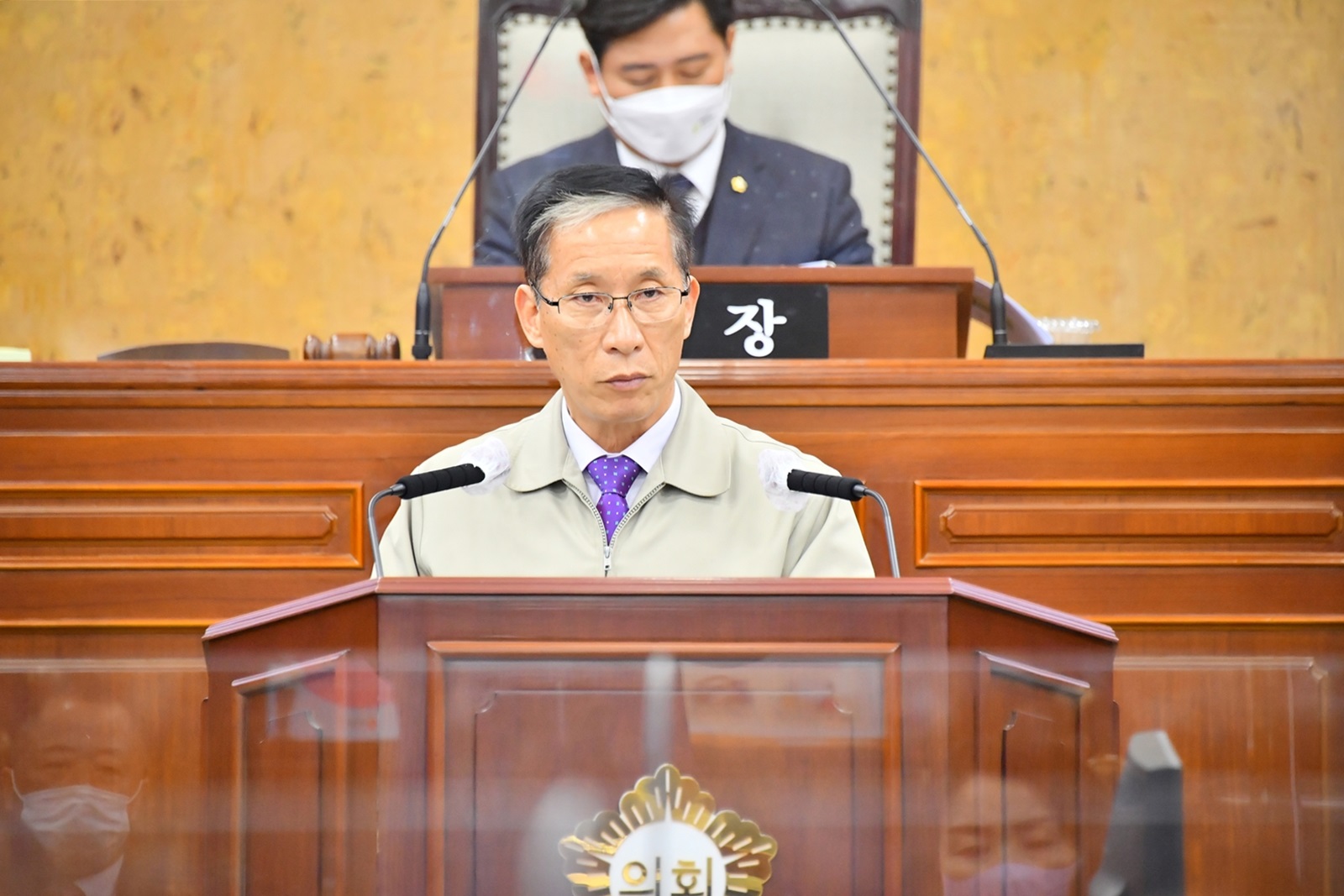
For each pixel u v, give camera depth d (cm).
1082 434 728
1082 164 1620
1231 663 653
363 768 424
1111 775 461
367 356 794
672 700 418
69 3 1614
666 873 416
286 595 722
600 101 1141
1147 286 1606
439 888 415
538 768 416
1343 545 724
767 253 1095
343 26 1641
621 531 618
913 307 802
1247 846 544
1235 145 1620
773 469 603
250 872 436
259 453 727
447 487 578
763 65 1142
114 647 717
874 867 417
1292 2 1622
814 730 419
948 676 420
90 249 1605
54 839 499
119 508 721
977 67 1630
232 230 1616
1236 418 729
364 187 1628
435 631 420
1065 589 724
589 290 586
